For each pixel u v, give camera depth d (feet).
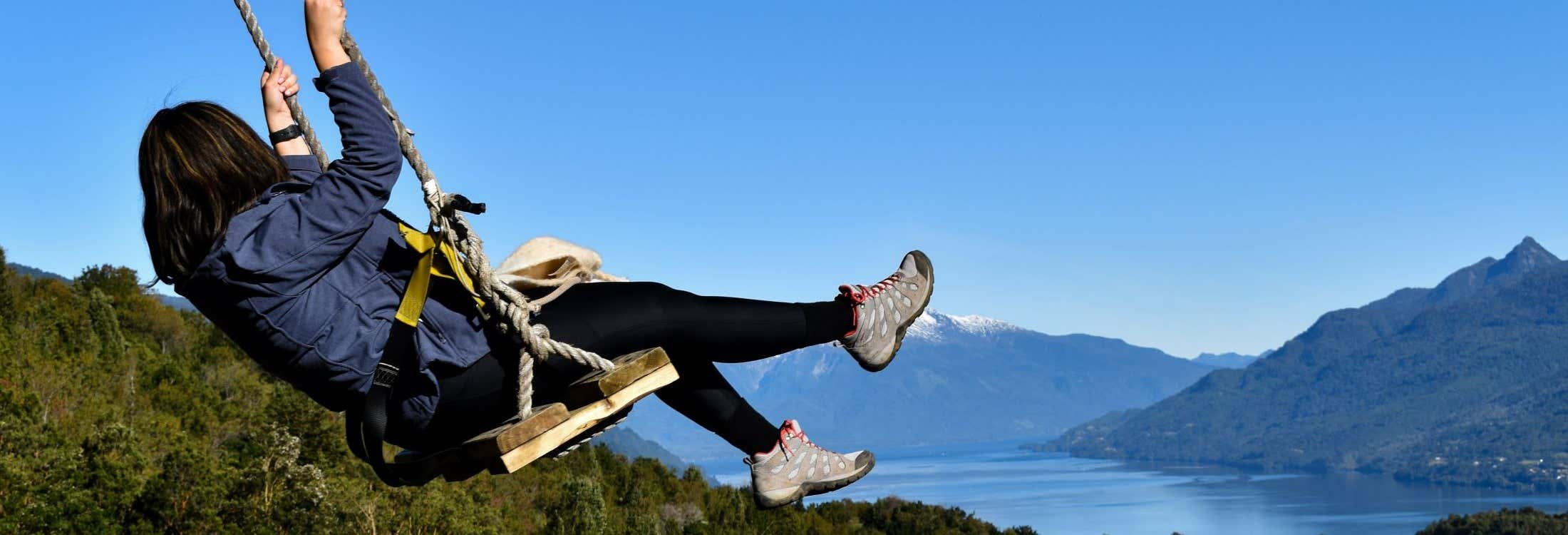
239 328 8.18
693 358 9.98
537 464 303.27
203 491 136.98
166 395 255.29
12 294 275.39
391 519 171.12
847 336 10.20
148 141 8.22
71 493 124.57
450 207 8.55
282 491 148.56
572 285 9.55
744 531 336.90
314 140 9.68
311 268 8.02
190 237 8.10
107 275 354.54
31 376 208.54
